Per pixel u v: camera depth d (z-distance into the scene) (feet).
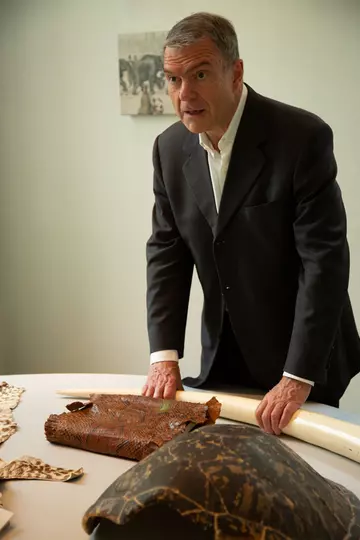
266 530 3.06
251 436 3.57
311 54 8.93
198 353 10.10
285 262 5.41
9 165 10.00
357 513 3.54
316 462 4.48
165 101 9.29
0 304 10.50
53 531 3.63
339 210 5.14
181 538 3.30
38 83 9.64
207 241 5.57
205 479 3.18
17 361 10.64
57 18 9.40
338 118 9.05
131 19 9.23
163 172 5.75
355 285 9.46
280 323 5.57
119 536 3.40
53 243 10.16
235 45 4.82
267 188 5.19
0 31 9.57
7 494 4.01
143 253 9.95
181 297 5.94
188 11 9.09
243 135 5.19
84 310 10.34
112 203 9.86
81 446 4.61
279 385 5.08
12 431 4.90
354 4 8.66
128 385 5.96
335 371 5.72
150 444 4.37
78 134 9.71
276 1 8.85
